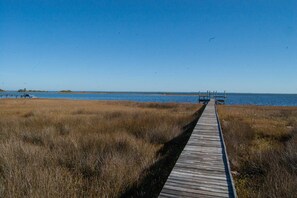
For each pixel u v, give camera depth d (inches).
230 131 392.2
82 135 337.4
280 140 374.0
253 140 366.6
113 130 395.2
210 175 170.2
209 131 352.8
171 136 350.0
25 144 277.6
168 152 286.7
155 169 222.7
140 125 427.2
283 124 531.5
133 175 194.5
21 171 182.4
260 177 210.2
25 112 717.9
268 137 394.9
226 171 179.0
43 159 222.8
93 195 164.9
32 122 466.6
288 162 221.9
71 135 332.2
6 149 233.5
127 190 174.7
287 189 160.7
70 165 223.3
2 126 409.7
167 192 141.6
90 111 768.3
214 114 603.8
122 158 229.9
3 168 195.9
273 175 193.6
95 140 293.7
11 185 159.0
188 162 201.2
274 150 269.1
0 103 1168.2
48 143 299.4
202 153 230.4
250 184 197.6
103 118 540.4
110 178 183.5
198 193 140.6
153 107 1154.7
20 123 455.5
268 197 161.3
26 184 160.2
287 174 186.5
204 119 498.6
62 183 168.6
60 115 604.1
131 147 272.5
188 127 443.8
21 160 213.2
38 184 161.0
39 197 145.3
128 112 679.7
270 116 702.5
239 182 202.8
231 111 834.2
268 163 226.7
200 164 195.6
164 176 207.9
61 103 1291.8
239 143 335.0
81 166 214.2
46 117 537.6
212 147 254.8
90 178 194.7
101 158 230.7
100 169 205.0
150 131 370.0
